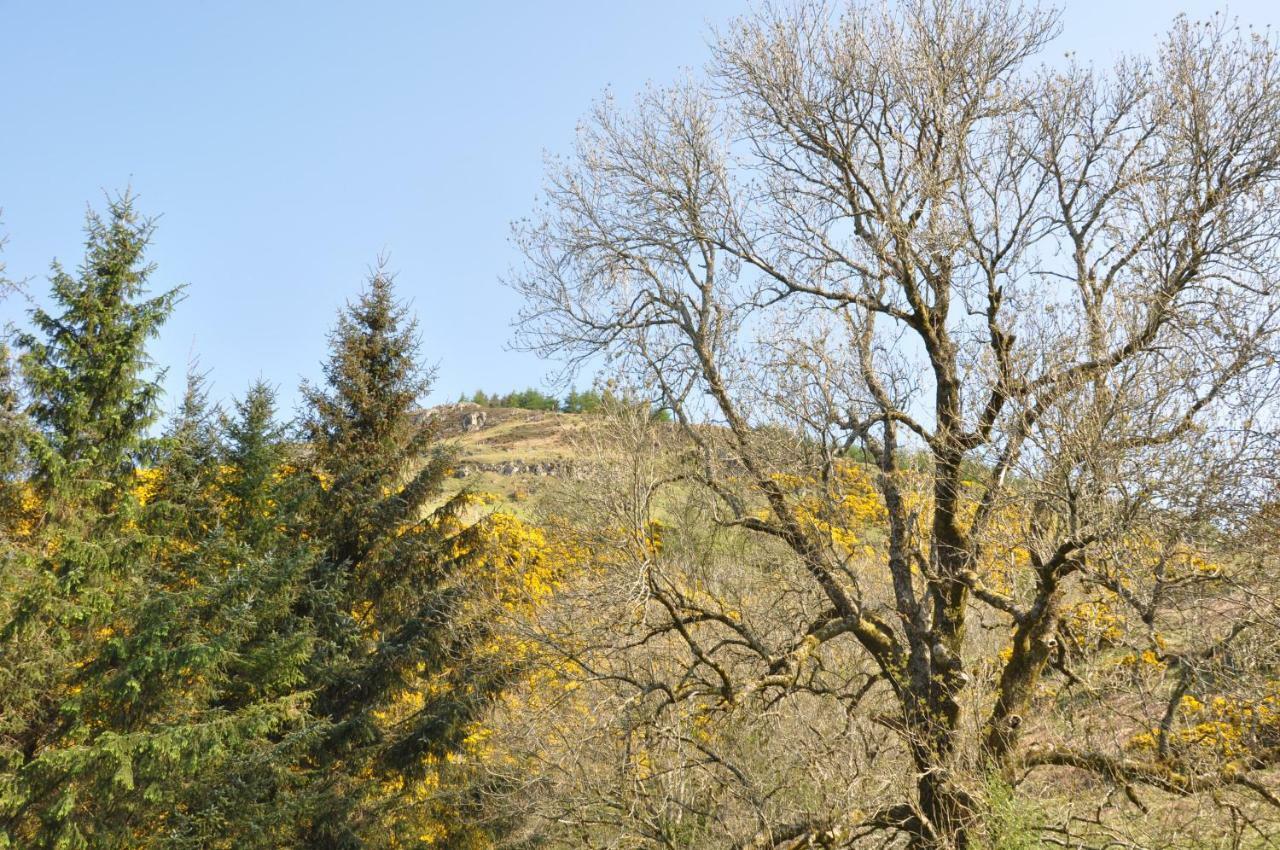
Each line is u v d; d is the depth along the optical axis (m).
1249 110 12.44
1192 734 9.80
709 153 15.27
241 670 14.13
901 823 11.57
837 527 13.25
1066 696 12.27
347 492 17.23
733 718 12.12
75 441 13.98
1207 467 9.20
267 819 13.09
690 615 13.24
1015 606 11.34
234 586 13.43
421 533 17.64
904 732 11.42
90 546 12.88
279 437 16.20
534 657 14.07
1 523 13.55
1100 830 10.67
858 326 12.95
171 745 12.13
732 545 15.62
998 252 13.62
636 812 11.66
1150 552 10.07
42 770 11.86
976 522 11.61
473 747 15.94
